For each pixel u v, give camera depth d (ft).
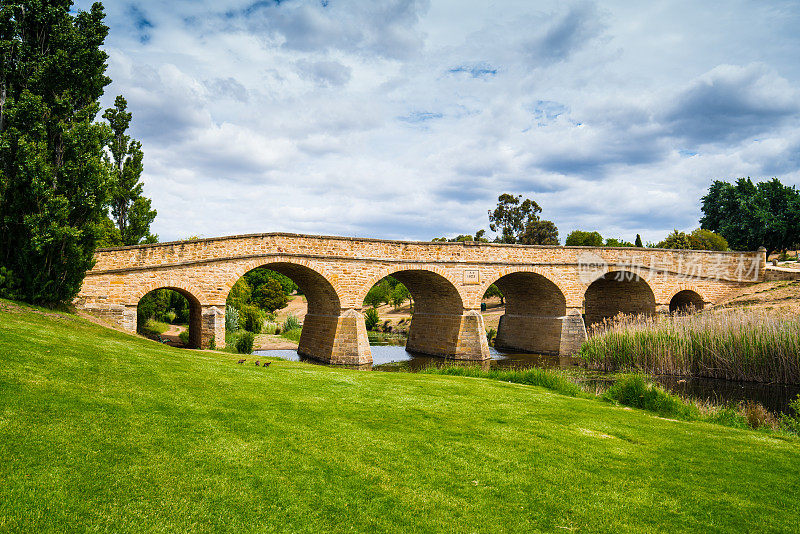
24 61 69.05
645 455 32.53
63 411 26.84
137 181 136.77
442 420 36.99
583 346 112.47
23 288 65.16
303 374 51.24
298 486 23.12
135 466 22.61
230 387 39.17
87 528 17.57
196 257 96.84
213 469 23.62
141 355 45.37
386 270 118.21
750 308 136.15
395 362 124.67
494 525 21.38
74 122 69.46
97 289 86.17
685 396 72.64
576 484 26.55
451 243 125.59
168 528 18.39
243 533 18.81
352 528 20.08
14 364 32.42
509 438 33.76
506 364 119.55
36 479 19.88
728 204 274.36
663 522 22.72
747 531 22.24
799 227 241.14
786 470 30.94
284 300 256.73
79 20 72.49
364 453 28.22
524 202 331.36
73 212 69.15
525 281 144.56
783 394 74.69
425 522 21.11
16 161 63.52
